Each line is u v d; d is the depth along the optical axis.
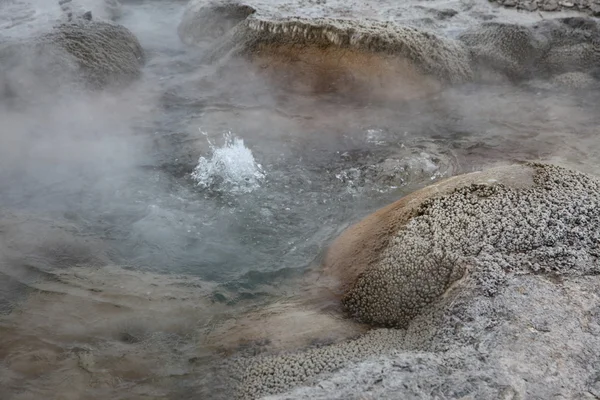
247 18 7.38
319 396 2.57
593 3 8.45
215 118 6.21
